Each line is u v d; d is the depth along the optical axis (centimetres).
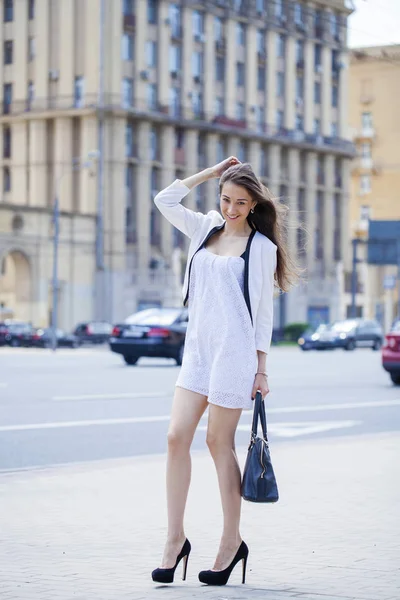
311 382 2773
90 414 1805
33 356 4800
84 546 749
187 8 8150
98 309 7644
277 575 664
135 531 806
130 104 7800
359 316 9794
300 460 1234
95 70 7638
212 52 8362
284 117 9019
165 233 8088
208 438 655
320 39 9306
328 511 901
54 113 7712
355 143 10712
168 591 618
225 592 616
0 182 8000
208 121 8306
